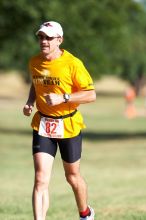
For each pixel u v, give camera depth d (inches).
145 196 1019.3
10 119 3503.9
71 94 587.8
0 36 2940.5
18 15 2768.2
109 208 869.8
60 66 590.9
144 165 1651.1
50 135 601.9
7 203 930.1
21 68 6338.6
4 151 2037.4
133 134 2679.6
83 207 629.9
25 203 934.4
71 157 609.0
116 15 3395.7
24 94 6491.1
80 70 592.4
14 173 1467.8
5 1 2687.0
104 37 3526.1
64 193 1102.4
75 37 2920.8
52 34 582.2
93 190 1137.4
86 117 3779.5
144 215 780.6
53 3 2753.4
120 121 3474.4
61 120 602.5
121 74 7062.0
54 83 594.9
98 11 3196.4
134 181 1290.6
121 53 5275.6
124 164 1679.4
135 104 5029.5
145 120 3531.0
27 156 1899.6
